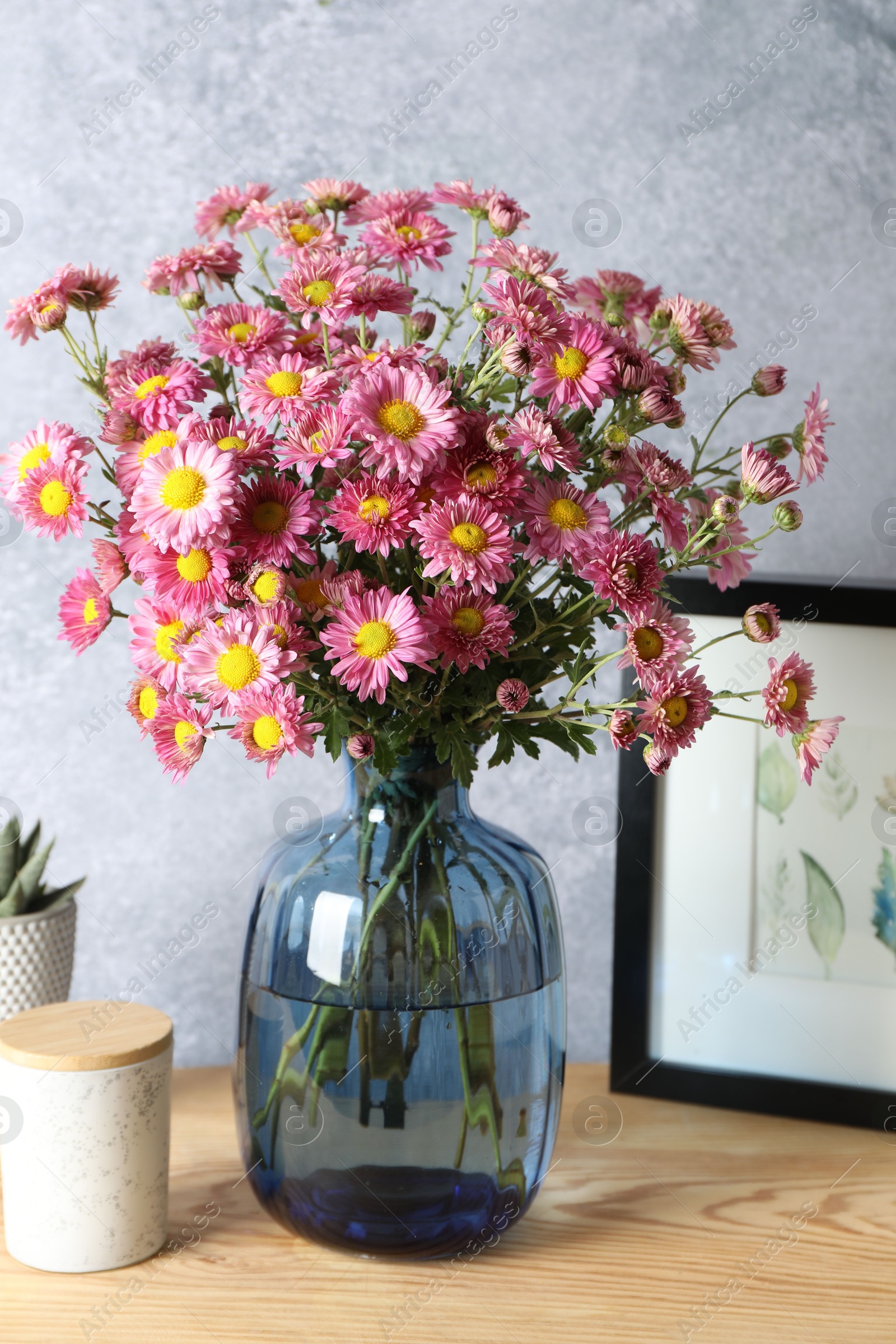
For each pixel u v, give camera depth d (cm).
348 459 66
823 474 111
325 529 69
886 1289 77
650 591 64
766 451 71
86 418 110
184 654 62
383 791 74
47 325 73
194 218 109
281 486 63
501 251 70
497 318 67
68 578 112
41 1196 75
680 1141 97
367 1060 71
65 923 100
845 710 99
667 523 68
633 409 70
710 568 76
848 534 111
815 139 109
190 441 60
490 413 70
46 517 66
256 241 109
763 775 101
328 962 72
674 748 64
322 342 70
